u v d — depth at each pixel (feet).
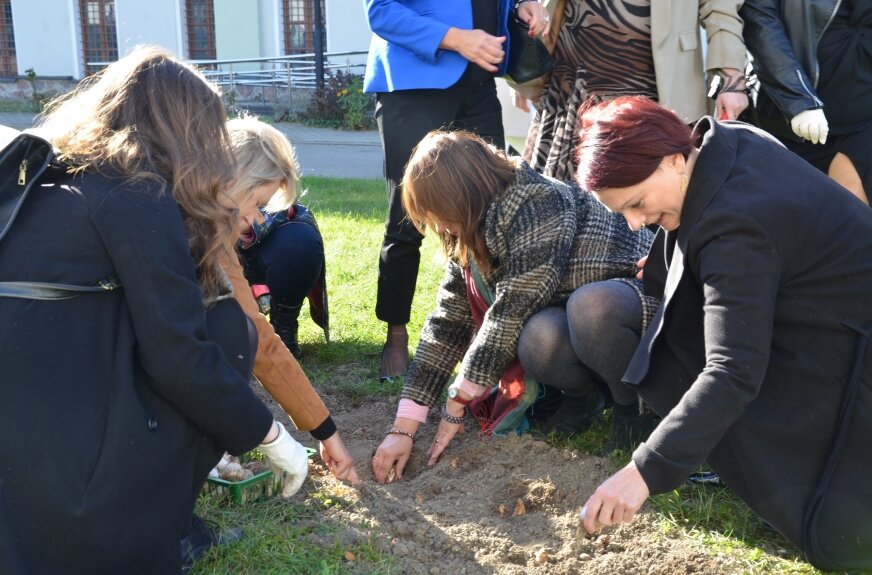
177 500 6.82
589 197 10.25
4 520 6.15
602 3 12.25
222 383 6.77
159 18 80.69
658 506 9.15
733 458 7.82
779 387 7.77
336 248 21.97
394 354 13.34
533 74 12.71
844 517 7.53
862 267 7.45
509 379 10.60
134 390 6.53
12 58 88.28
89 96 6.94
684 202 7.49
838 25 11.98
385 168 12.92
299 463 8.30
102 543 6.40
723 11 11.93
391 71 12.44
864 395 7.50
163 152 6.78
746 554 8.32
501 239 9.61
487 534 8.80
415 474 10.45
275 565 8.05
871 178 12.30
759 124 12.75
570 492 9.39
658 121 7.39
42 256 6.39
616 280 9.68
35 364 6.31
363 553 8.33
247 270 13.83
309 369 13.79
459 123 13.11
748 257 7.20
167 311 6.46
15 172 6.52
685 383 8.18
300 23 79.61
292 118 70.33
